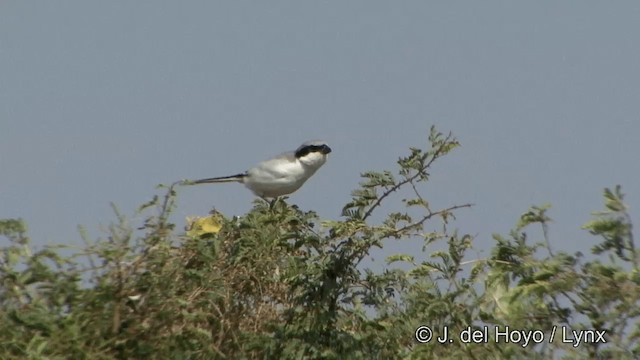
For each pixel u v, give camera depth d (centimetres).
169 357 1085
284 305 1278
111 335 1069
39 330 1034
